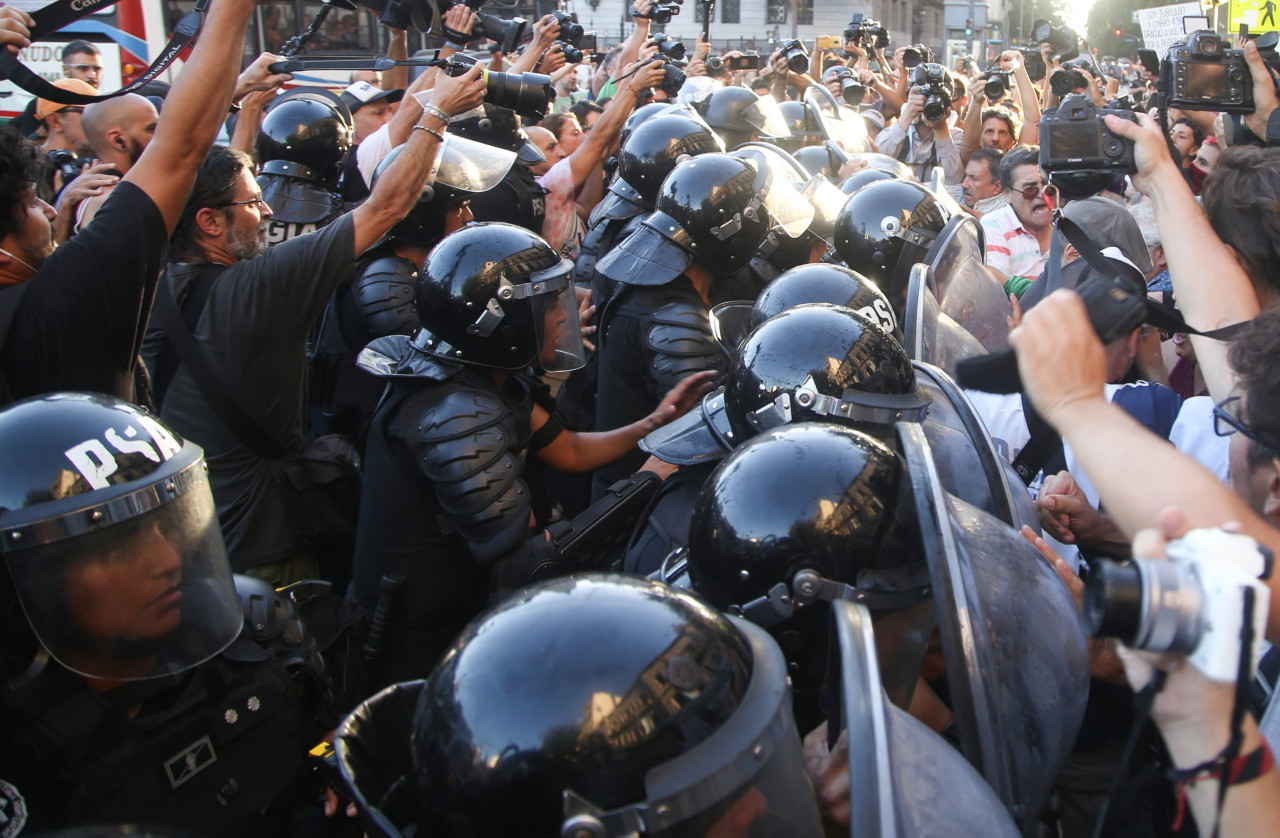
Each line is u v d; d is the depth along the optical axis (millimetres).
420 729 1133
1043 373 1046
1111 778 1747
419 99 4367
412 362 2434
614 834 1006
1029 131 6855
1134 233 3707
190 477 1498
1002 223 4695
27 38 2119
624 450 2812
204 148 2100
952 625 1194
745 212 3100
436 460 2246
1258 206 1870
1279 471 1225
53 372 1974
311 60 3920
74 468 1378
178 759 1514
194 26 2256
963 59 13438
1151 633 795
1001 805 1139
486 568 2271
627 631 1093
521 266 2350
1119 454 990
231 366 2510
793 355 1957
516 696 1059
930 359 2457
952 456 1935
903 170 4992
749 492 1519
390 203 2570
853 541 1452
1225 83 2664
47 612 1377
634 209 4270
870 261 3248
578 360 2846
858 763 942
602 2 33750
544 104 3852
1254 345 1238
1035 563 1527
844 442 1540
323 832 1675
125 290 2012
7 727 1417
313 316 2574
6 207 2041
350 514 2750
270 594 1846
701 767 1030
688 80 6312
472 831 1070
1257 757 863
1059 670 1438
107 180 2977
